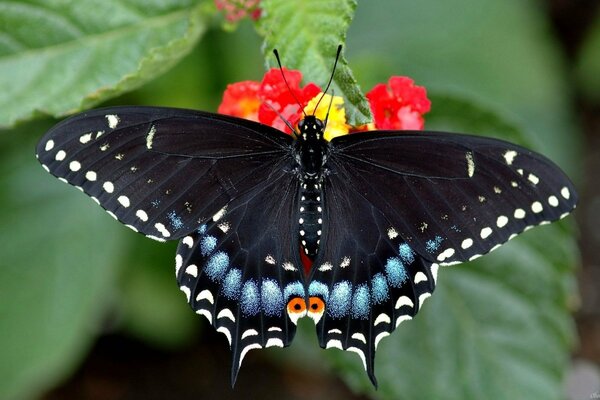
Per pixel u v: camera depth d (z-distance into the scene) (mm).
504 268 387
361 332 355
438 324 389
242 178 359
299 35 359
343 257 358
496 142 349
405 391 387
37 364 390
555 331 387
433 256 353
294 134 360
